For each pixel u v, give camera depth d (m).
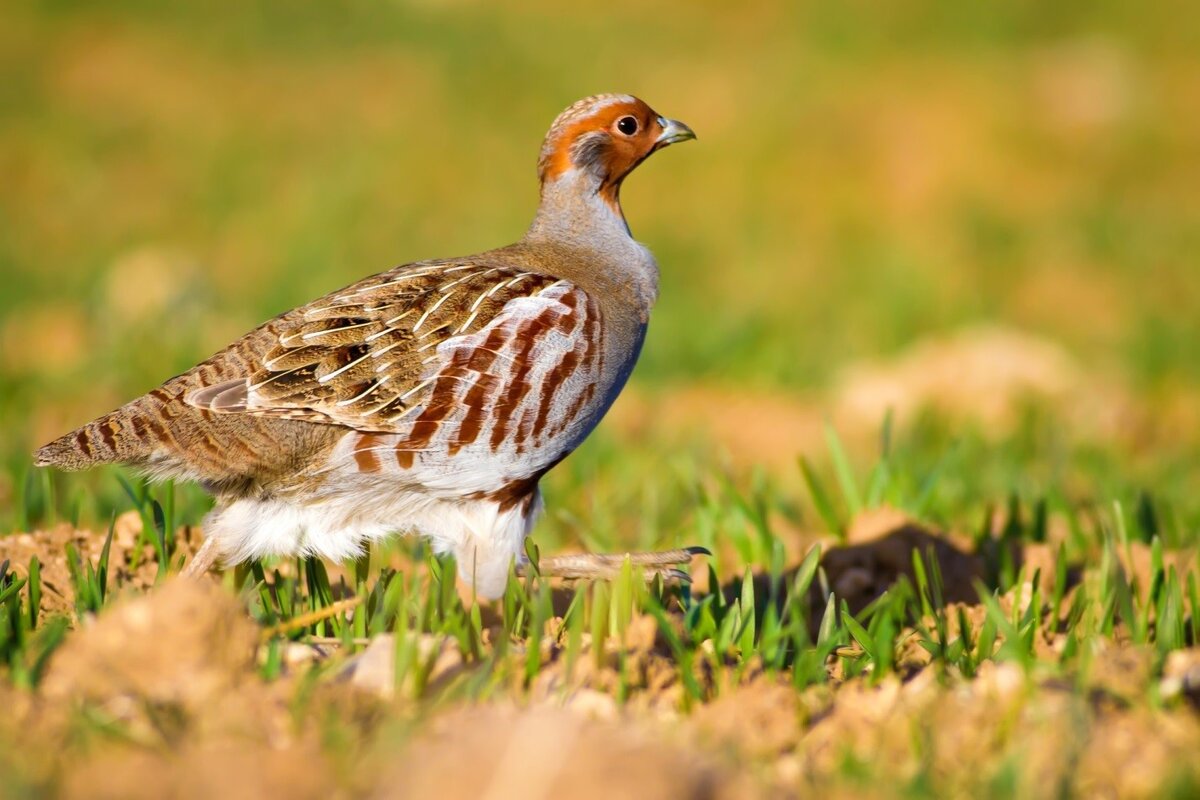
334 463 7.88
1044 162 33.97
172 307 21.34
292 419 7.77
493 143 35.56
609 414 16.48
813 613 9.48
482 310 7.99
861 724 6.48
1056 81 37.69
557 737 5.31
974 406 17.55
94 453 7.70
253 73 39.31
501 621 8.24
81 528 10.39
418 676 6.51
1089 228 29.38
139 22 41.44
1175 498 12.95
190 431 7.79
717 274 26.45
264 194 31.30
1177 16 42.97
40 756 5.72
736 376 19.55
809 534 11.55
